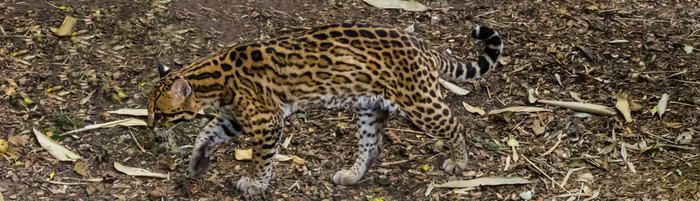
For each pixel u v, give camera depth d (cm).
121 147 588
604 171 568
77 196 532
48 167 558
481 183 553
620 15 780
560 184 555
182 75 499
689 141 594
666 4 801
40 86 654
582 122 625
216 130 540
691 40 733
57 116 618
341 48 491
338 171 565
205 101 507
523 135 613
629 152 586
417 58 484
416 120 505
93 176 554
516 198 542
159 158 579
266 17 778
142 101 645
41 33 727
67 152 571
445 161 569
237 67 495
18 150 572
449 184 555
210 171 568
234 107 504
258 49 495
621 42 732
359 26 498
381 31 493
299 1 812
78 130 599
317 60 491
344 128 623
